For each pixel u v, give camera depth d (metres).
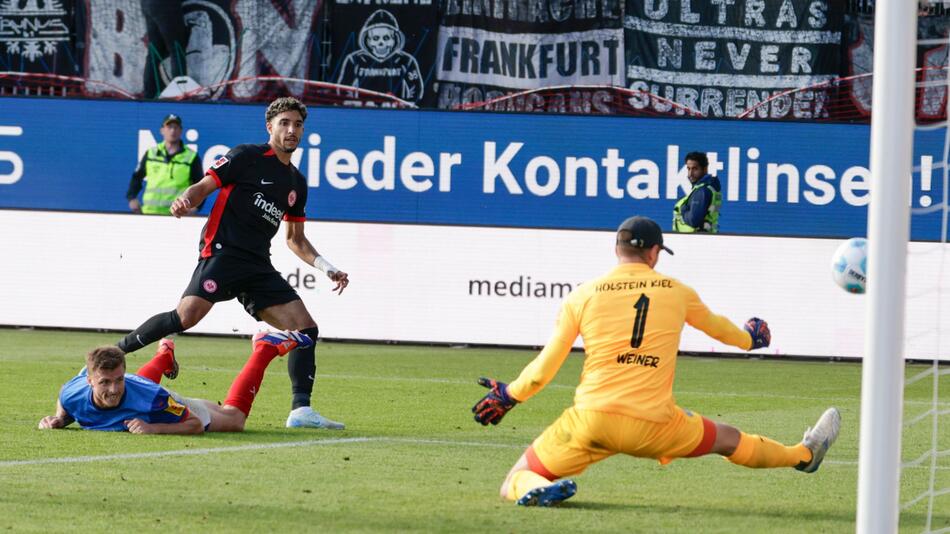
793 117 54.09
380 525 15.80
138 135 50.12
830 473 21.72
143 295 49.84
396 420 28.42
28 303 50.22
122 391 23.67
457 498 17.95
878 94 14.16
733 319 48.56
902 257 14.02
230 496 17.69
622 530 15.85
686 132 49.06
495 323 49.41
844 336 48.31
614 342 16.95
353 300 49.59
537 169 49.41
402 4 56.81
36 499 17.06
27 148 50.16
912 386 40.34
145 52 57.19
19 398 30.16
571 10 56.59
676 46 56.41
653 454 17.17
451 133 49.53
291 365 26.61
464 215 49.59
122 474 19.31
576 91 56.75
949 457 24.70
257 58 57.12
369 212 49.69
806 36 56.03
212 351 45.03
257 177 26.25
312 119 49.69
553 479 17.53
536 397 34.59
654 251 17.61
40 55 57.34
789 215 48.91
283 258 49.62
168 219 49.78
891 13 14.06
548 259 49.25
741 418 30.75
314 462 21.25
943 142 48.62
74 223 50.06
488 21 56.69
